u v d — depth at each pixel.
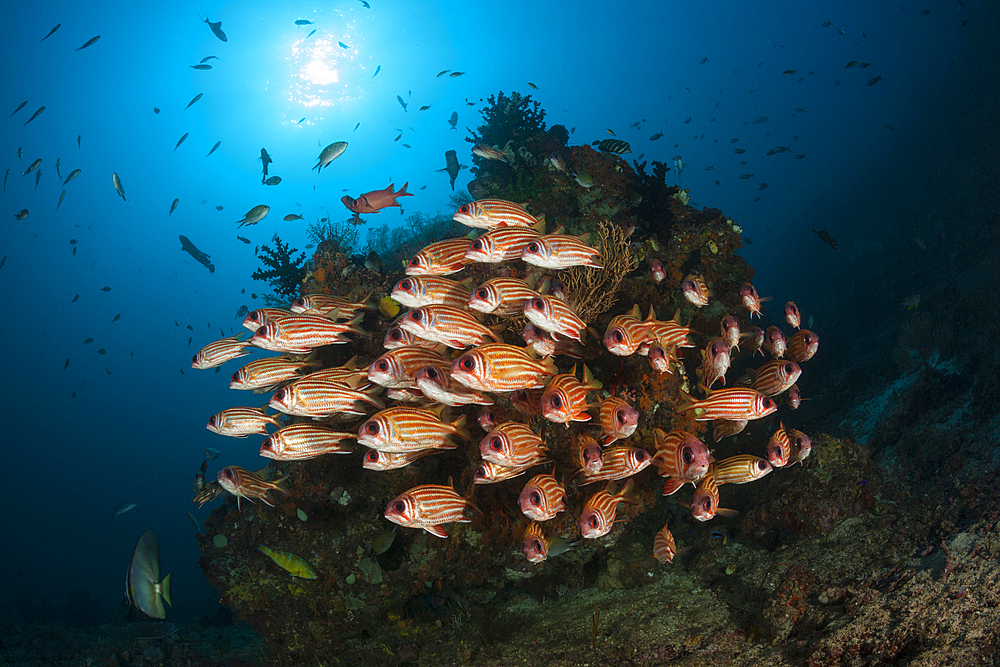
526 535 1.00
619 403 0.96
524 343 1.03
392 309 1.32
